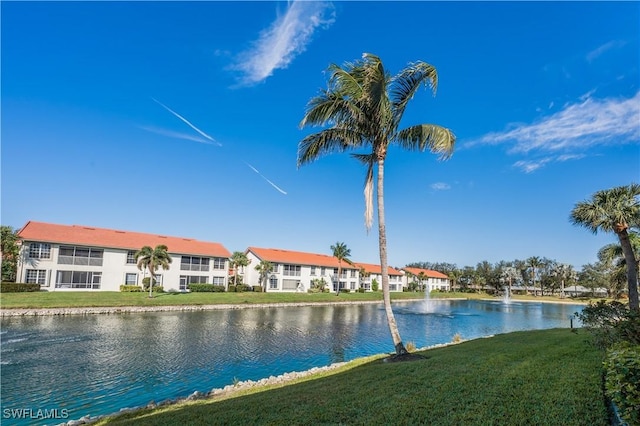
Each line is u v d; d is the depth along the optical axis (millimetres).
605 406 5352
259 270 57688
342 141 13023
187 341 19328
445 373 7887
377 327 27969
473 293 102875
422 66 11773
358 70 11688
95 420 8438
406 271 94000
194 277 50469
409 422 5059
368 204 13164
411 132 12469
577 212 19062
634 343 7055
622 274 23859
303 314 35688
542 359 9078
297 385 8984
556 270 103562
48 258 39000
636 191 17625
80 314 28469
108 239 44219
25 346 17344
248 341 20031
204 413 6453
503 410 5324
